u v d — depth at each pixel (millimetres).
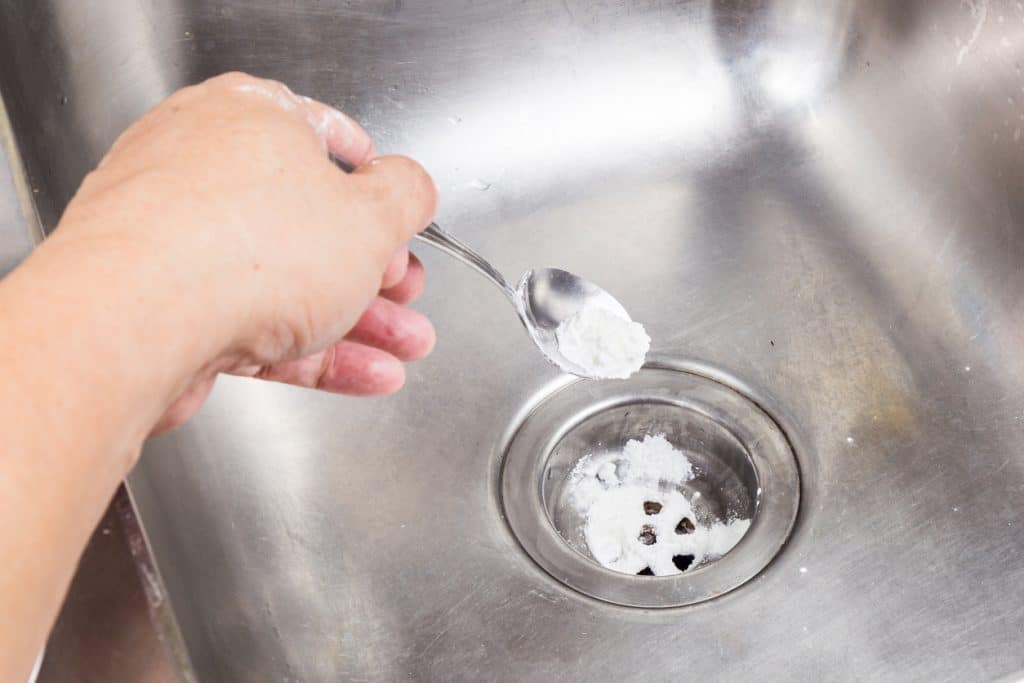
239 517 652
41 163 668
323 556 642
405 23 733
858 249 725
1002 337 677
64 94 693
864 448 659
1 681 338
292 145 483
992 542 622
